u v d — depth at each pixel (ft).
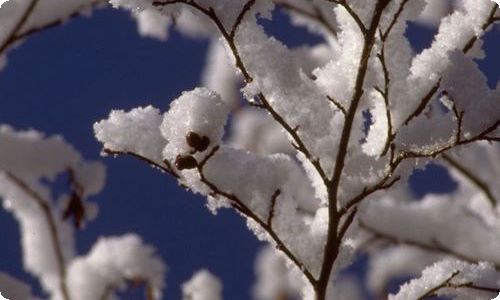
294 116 3.43
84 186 4.15
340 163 3.38
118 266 4.33
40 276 4.31
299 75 3.43
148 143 3.46
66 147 4.20
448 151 3.45
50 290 4.30
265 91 3.43
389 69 3.47
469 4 3.54
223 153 3.45
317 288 3.39
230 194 3.42
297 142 3.41
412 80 3.48
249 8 3.39
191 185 3.44
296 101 3.43
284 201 3.46
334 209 3.40
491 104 3.40
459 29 3.53
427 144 3.43
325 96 3.45
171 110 3.40
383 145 3.47
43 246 4.31
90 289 4.28
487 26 3.51
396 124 3.46
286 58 3.43
